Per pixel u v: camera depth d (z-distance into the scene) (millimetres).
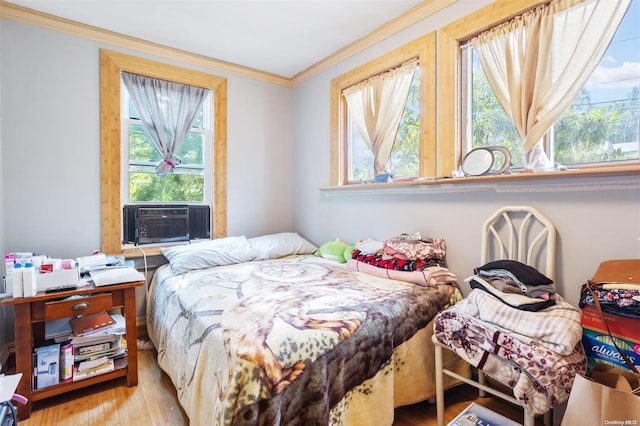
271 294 1673
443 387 1617
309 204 3244
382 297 1610
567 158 1577
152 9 2133
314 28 2393
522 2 1647
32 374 1604
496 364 1233
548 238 1525
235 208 3102
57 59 2254
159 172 2701
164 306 1983
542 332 1160
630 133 1393
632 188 1313
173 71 2727
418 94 2252
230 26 2357
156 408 1624
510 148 1798
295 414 1097
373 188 2500
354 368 1292
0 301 1511
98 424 1501
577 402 976
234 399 1000
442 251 1995
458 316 1403
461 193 1932
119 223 2496
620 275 1185
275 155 3365
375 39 2457
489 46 1813
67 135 2297
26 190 2164
